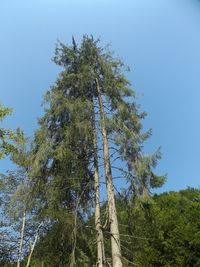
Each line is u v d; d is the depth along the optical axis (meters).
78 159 15.29
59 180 14.83
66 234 14.08
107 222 14.24
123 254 14.23
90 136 15.35
